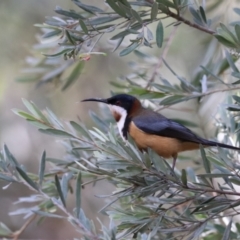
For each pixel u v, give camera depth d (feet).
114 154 26.03
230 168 27.35
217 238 33.12
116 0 28.07
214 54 41.98
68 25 28.58
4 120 59.72
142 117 34.47
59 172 35.37
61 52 27.55
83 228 27.45
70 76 46.03
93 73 57.47
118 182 28.07
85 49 40.70
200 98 34.22
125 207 32.32
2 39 57.11
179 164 49.39
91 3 54.39
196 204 29.60
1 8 56.59
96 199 57.36
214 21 44.16
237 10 31.76
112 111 36.09
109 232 26.63
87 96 57.88
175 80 53.26
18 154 59.57
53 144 60.18
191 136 32.99
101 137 28.37
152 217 27.04
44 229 60.64
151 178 26.58
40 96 58.65
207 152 34.01
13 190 61.21
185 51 53.36
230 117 33.47
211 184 27.43
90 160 35.27
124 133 34.99
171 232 27.09
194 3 30.96
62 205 28.30
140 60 47.19
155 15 27.50
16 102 59.47
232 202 26.27
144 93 35.12
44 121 28.22
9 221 60.29
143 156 25.77
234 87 32.55
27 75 50.62
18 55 57.57
